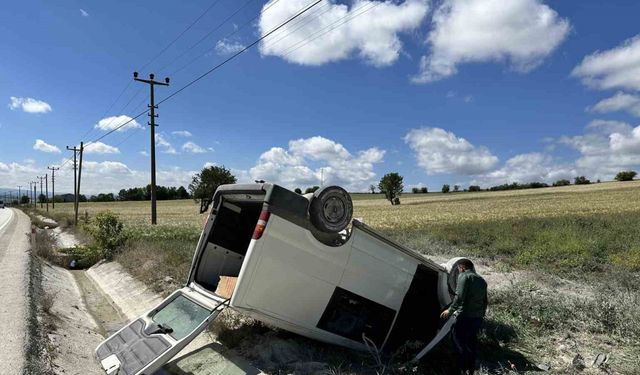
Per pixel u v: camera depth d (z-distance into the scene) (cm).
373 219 4159
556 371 595
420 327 718
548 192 9462
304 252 570
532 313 819
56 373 593
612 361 624
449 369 627
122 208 9019
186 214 6125
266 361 621
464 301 591
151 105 3319
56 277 1438
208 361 646
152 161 3350
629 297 900
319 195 560
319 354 643
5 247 1886
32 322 735
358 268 612
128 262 1486
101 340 843
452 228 2509
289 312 585
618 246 1592
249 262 541
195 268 695
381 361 622
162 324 607
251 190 595
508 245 1725
